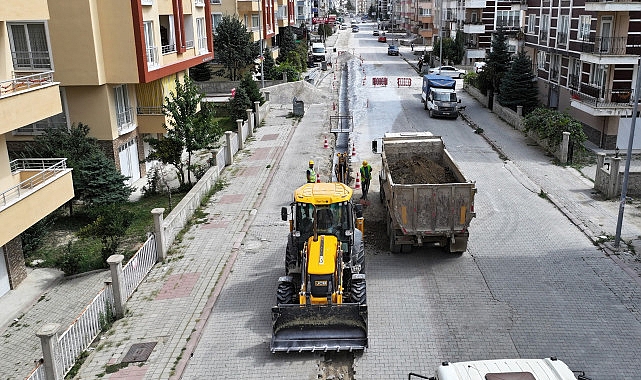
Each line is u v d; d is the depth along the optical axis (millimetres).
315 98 42188
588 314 12359
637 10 26031
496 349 11172
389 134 21547
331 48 87250
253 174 23875
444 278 14133
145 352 11508
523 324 12016
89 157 20875
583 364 10648
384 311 12633
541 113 27344
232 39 46312
